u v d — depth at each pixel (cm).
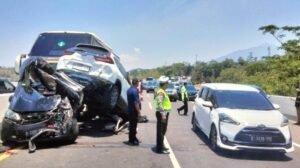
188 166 836
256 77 5109
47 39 1318
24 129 992
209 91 1210
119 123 1356
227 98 1095
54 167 807
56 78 1095
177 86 3666
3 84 1658
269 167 858
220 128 977
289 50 4903
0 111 1346
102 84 1205
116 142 1121
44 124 1010
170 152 988
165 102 977
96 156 921
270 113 1005
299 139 1273
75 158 896
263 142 930
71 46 1306
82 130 1349
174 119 1794
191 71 14512
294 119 1905
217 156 955
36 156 912
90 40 1338
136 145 1076
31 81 1100
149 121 1675
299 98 1661
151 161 877
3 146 1007
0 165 818
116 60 1320
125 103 1394
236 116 969
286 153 1029
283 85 4381
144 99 3444
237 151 1024
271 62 4962
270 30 4844
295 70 4578
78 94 1118
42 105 1038
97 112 1330
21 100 1038
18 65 1253
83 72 1167
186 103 2020
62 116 1045
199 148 1055
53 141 1096
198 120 1292
